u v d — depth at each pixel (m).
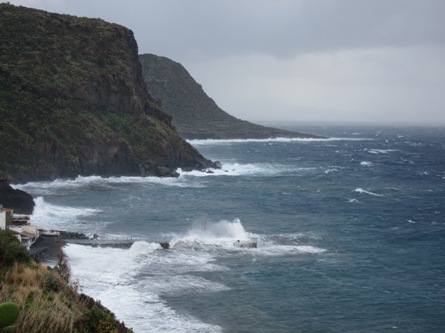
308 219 79.69
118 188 101.31
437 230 74.38
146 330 37.16
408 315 43.12
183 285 46.53
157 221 73.50
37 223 67.44
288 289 47.50
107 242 57.19
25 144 99.50
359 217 82.50
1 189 70.06
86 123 115.31
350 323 41.16
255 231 69.94
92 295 42.44
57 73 121.00
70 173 106.31
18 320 25.08
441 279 52.22
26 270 34.22
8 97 108.06
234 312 41.66
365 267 55.38
